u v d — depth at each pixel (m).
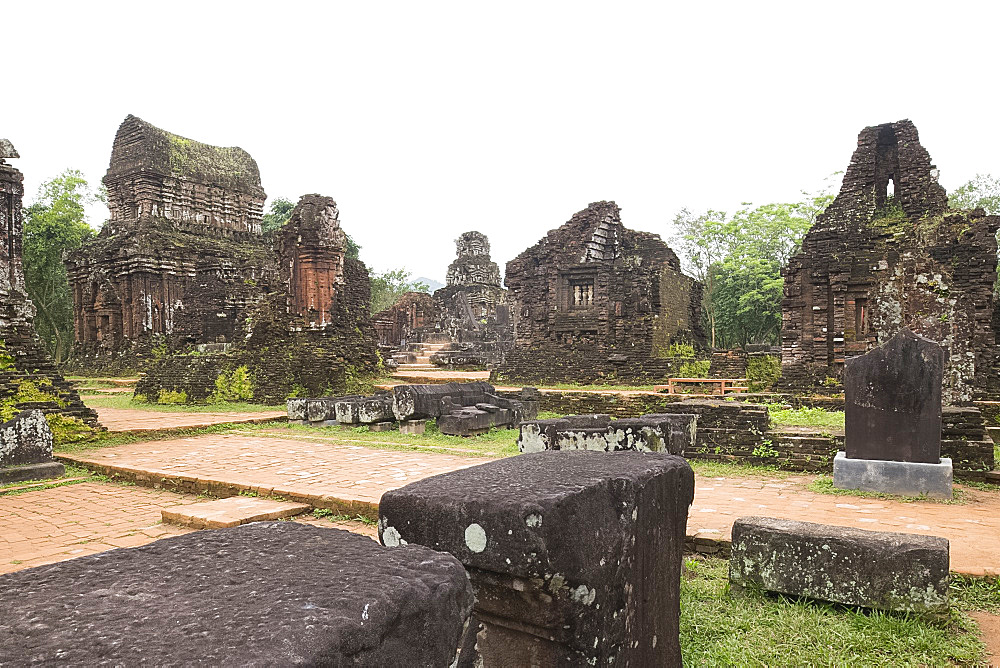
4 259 13.42
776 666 3.60
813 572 4.47
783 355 18.94
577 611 2.54
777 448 9.82
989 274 15.89
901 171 18.28
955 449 8.77
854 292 17.88
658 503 3.23
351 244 49.28
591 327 24.47
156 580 1.77
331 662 1.39
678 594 3.49
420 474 9.05
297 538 2.15
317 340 23.50
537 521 2.48
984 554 5.34
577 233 25.30
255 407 19.48
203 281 30.34
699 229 39.94
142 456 10.82
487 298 42.94
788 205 35.56
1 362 12.62
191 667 1.27
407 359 32.06
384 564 1.90
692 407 10.59
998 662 3.67
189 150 34.84
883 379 8.05
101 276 32.03
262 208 37.75
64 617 1.52
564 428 9.44
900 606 4.20
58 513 7.56
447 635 1.81
